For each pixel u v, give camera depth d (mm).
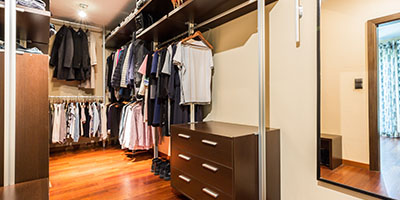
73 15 3477
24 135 1305
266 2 1825
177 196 2031
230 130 1763
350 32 1371
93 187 2219
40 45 2285
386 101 1229
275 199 1717
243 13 2055
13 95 1262
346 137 1378
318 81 1499
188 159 1883
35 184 1261
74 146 4023
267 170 1664
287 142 1712
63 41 3496
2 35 1757
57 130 3373
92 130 3744
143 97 2672
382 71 1247
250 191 1571
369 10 1298
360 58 1329
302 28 1615
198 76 2279
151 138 3062
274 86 1813
